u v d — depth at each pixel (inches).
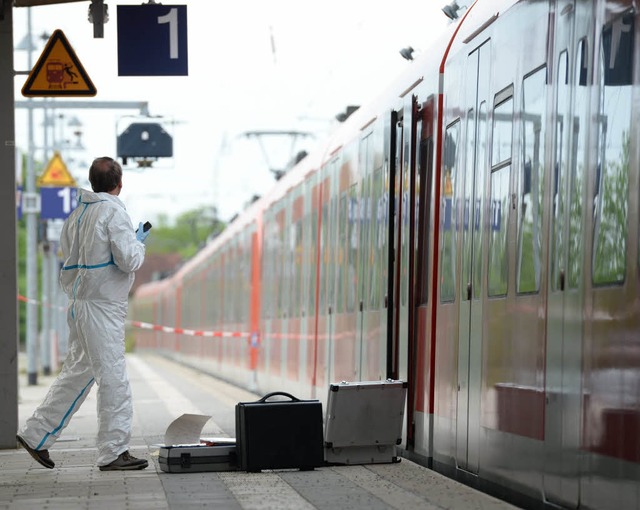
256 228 2385.6
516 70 756.6
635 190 566.3
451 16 1028.5
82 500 736.3
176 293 4638.3
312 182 1668.3
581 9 644.7
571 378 641.6
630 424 566.9
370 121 1237.7
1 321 1112.2
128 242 863.1
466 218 860.0
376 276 1155.9
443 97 944.3
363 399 922.1
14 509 701.9
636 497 559.5
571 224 647.8
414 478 847.1
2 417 1108.5
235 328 2719.0
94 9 1127.0
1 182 1117.7
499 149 786.2
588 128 628.4
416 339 992.9
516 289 739.4
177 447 877.8
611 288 591.2
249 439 880.3
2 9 1120.8
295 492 769.6
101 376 876.6
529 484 705.0
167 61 1169.4
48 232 3189.0
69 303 883.4
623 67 584.7
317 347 1544.0
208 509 691.4
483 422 799.7
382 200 1141.7
